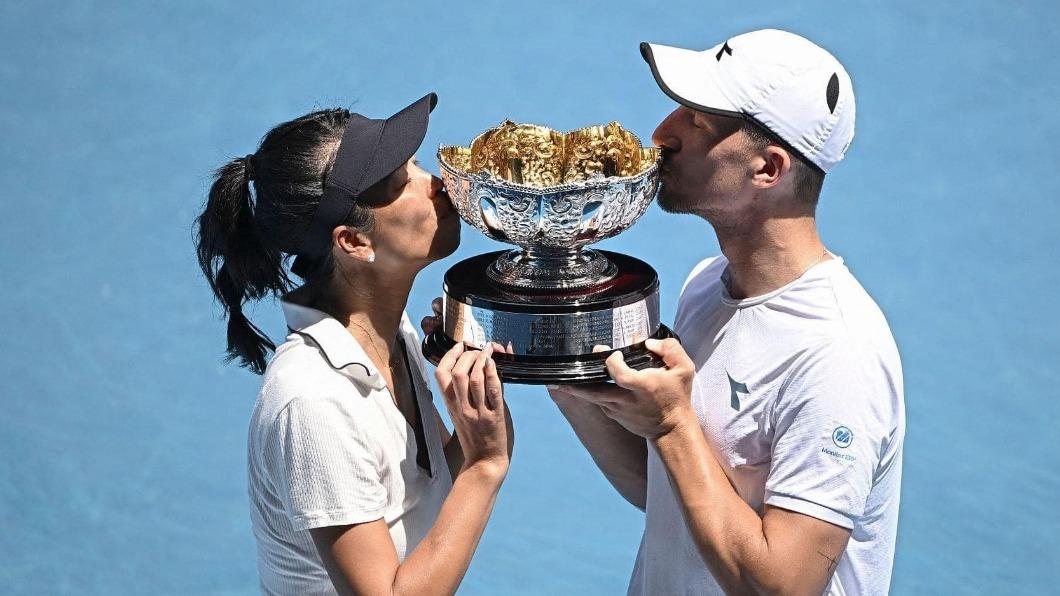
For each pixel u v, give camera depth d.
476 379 7.58
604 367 7.93
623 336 8.03
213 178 8.07
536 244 7.95
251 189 7.98
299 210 7.69
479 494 7.62
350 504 7.42
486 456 7.71
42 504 15.28
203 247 8.16
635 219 8.05
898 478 8.48
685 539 8.77
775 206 8.09
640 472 9.81
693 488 7.97
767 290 8.30
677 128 8.22
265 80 22.53
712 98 7.92
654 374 7.80
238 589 14.20
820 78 7.93
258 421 7.66
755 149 7.94
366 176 7.60
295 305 7.89
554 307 7.88
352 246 7.76
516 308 7.90
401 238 7.77
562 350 7.92
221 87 22.47
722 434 8.41
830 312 8.02
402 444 7.92
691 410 8.05
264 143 7.89
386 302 8.07
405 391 8.35
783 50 7.95
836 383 7.85
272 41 23.55
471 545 7.55
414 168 7.95
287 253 7.98
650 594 9.14
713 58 8.13
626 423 8.12
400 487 7.88
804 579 7.88
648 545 9.12
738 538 7.87
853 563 8.48
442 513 7.60
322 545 7.55
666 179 8.38
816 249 8.30
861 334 7.95
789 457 7.97
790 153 7.91
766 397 8.16
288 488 7.47
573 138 8.91
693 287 9.09
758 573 7.84
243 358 8.48
